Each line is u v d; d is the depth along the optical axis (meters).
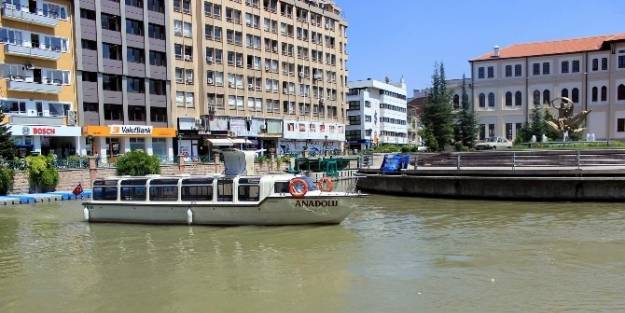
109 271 16.64
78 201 36.75
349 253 18.39
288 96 83.94
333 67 94.94
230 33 74.12
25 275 16.31
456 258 17.42
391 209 29.41
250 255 18.36
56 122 53.12
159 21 63.81
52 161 42.31
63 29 54.38
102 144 57.44
